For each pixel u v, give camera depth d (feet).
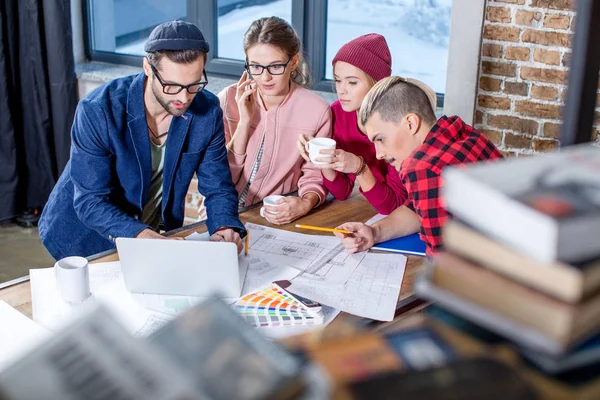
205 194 6.66
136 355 1.82
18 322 4.71
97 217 6.16
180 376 1.77
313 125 7.51
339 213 7.14
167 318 4.92
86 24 13.67
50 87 12.62
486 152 5.57
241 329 1.96
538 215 1.96
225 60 12.78
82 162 6.19
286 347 2.27
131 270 5.19
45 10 12.16
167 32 5.69
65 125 12.82
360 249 6.13
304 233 6.57
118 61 13.65
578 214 1.97
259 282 5.50
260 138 7.60
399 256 6.05
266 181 7.71
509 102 9.36
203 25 12.67
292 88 7.58
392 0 11.07
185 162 6.54
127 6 13.33
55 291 5.25
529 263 2.07
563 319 2.00
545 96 9.10
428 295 2.34
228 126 7.80
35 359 1.79
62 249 7.07
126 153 6.26
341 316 4.99
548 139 9.26
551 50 8.87
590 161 2.41
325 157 6.75
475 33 9.10
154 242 5.06
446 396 1.87
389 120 5.69
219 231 6.24
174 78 5.72
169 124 6.45
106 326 1.86
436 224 5.32
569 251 1.97
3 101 12.37
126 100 6.15
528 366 2.12
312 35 11.80
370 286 5.47
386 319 4.96
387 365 2.11
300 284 5.47
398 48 11.27
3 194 12.87
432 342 2.24
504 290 2.13
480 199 2.15
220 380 1.79
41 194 13.21
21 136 12.88
